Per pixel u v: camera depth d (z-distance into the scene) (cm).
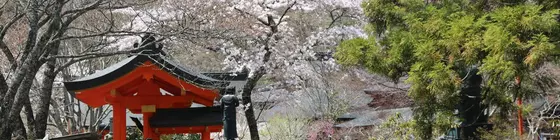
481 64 806
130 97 897
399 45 910
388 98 2122
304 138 2289
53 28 953
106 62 1722
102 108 1748
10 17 1302
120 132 898
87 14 1497
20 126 1124
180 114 916
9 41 1352
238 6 1658
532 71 777
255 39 1559
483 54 776
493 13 809
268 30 1750
